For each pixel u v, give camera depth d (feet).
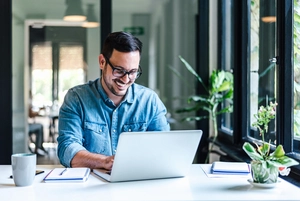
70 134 6.01
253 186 4.81
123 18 12.72
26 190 4.61
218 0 11.23
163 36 13.12
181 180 5.15
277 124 6.61
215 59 11.75
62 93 12.24
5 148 11.27
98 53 12.16
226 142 10.42
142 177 5.10
